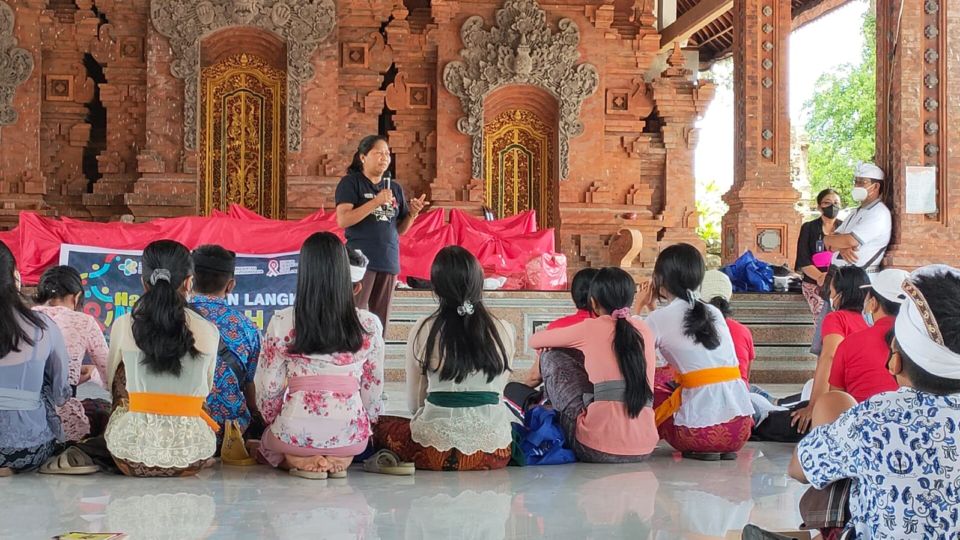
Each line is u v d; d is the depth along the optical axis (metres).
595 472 5.76
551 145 20.52
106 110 19.67
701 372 6.22
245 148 19.61
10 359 5.29
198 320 5.40
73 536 3.99
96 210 19.17
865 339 5.39
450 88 19.80
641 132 20.70
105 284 9.52
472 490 5.17
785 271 11.84
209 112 19.50
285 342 5.35
